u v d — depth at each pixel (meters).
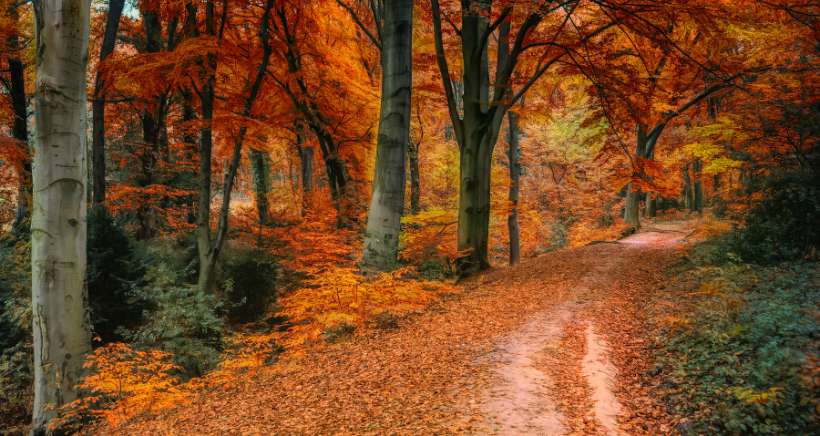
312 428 5.46
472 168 14.76
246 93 15.91
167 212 20.28
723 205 15.89
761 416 4.57
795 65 14.96
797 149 11.15
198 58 12.86
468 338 8.40
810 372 4.75
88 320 8.51
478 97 14.57
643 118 15.10
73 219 8.18
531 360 6.98
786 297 7.23
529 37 15.32
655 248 18.03
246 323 14.09
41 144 7.91
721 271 9.44
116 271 11.80
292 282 15.74
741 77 14.89
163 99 19.34
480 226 14.95
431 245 16.58
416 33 20.34
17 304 11.23
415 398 5.95
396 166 12.78
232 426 5.91
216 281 13.85
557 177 41.28
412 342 8.52
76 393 8.16
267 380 7.71
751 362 5.52
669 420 5.18
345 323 9.78
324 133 18.17
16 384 10.38
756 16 12.81
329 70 17.39
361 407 5.89
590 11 15.62
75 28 7.91
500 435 4.79
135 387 7.78
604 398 5.66
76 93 8.09
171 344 10.05
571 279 12.78
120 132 25.30
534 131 37.88
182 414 6.91
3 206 19.66
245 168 34.97
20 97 14.59
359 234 17.61
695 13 11.82
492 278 13.85
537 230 33.56
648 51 18.11
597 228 34.31
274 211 24.06
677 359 6.52
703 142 17.61
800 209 10.47
